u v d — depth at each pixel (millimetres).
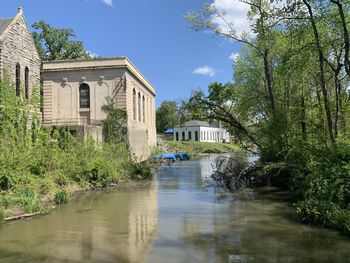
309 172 18578
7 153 19031
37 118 24344
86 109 40781
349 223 12406
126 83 40344
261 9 24625
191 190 23172
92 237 12422
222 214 15758
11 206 16141
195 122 104250
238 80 35875
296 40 21125
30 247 11367
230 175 25000
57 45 53000
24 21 29844
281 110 22859
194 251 10812
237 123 27516
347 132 19734
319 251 10641
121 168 28672
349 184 14203
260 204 17859
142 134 47375
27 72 30344
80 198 20266
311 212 13969
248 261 9891
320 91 24453
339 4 17328
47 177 20656
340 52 19828
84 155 25750
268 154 22844
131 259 10219
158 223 14320
